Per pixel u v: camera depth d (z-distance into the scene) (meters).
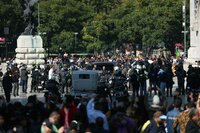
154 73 92.81
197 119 40.66
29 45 160.38
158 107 43.78
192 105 43.34
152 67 95.00
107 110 47.81
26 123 40.19
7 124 41.44
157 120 41.06
